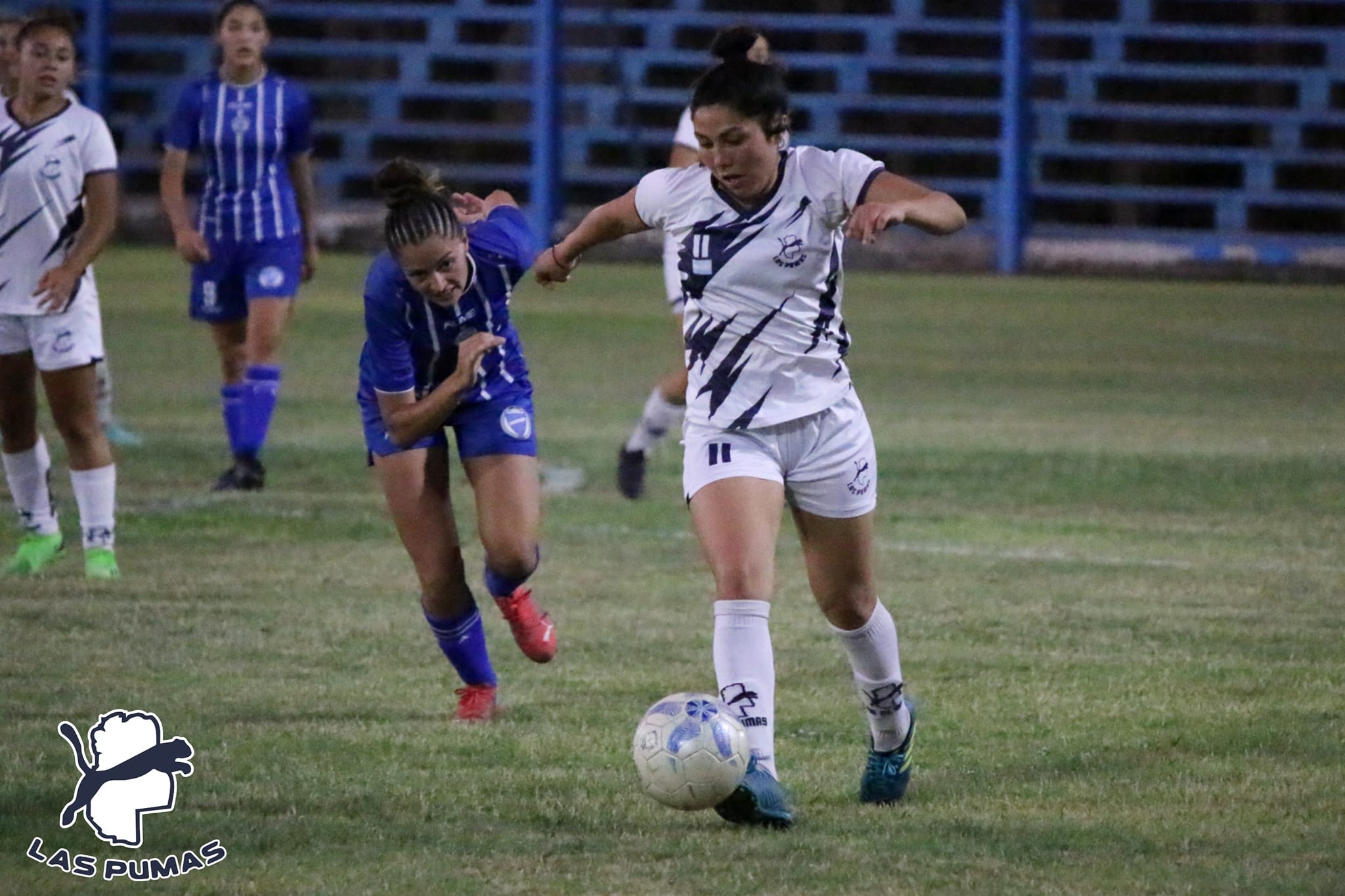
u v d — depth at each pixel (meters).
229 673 21.27
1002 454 39.50
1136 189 93.38
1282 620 24.70
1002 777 17.41
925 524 31.92
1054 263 90.56
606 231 16.70
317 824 15.63
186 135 34.53
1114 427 43.97
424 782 17.00
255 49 34.56
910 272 90.50
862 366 55.66
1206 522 32.44
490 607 25.67
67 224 25.70
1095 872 14.43
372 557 28.36
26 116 25.56
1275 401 49.62
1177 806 16.36
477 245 18.83
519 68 97.94
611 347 59.88
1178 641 23.42
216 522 30.95
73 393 25.95
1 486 34.59
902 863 14.62
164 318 63.47
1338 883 14.14
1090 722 19.44
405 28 98.31
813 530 16.16
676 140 35.06
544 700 20.33
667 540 30.47
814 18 96.75
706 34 97.06
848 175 15.49
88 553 26.66
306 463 37.09
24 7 90.62
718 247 15.66
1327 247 90.44
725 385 15.90
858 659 16.44
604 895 13.82
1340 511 33.66
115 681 20.70
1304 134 94.12
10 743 18.02
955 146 93.88
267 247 34.50
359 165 95.88
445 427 19.81
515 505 19.55
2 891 13.90
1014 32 89.62
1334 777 17.34
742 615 15.62
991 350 60.59
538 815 15.99
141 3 96.12
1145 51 95.62
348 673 21.44
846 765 17.84
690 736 15.13
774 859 14.72
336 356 55.66
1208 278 89.56
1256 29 95.00
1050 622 24.47
